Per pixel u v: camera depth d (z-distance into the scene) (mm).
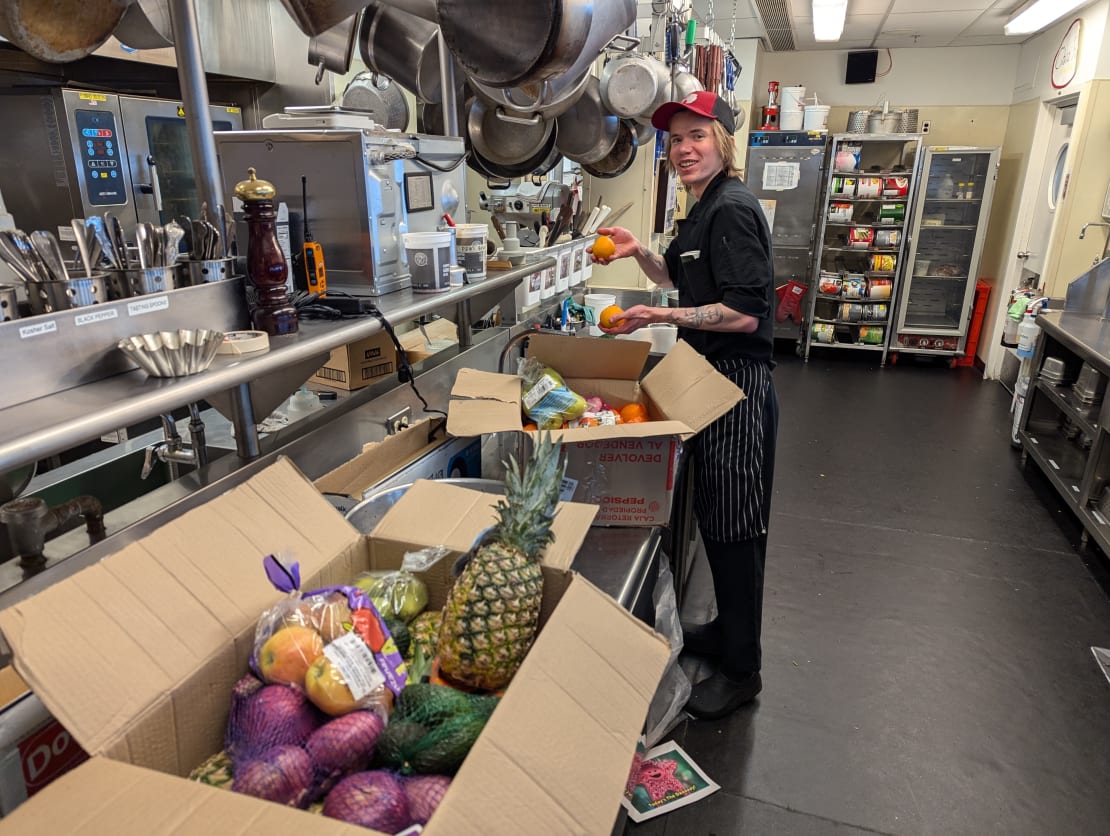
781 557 3119
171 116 2973
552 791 625
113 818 544
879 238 6594
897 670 2395
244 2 3076
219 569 826
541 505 930
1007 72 6746
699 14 5547
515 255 2416
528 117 2084
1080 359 3920
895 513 3555
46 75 2865
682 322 1801
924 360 6898
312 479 1452
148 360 996
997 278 6414
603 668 761
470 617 831
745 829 1798
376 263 1661
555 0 1123
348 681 734
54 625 668
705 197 1957
